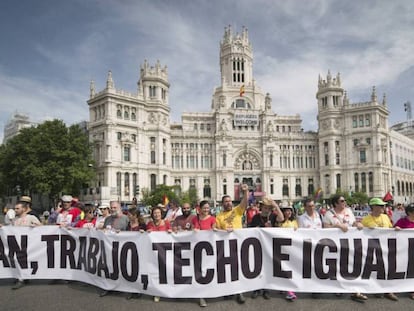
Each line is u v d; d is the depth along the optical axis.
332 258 13.69
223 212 15.02
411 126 182.12
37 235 16.14
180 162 120.06
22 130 83.50
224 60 138.50
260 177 123.25
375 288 13.59
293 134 125.94
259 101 132.38
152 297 14.20
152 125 107.69
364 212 43.91
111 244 14.41
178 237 13.77
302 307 12.86
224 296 14.14
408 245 13.71
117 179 98.75
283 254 13.72
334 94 120.56
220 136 120.19
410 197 136.75
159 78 110.81
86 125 112.19
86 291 15.02
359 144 114.50
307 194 124.69
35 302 13.72
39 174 74.38
